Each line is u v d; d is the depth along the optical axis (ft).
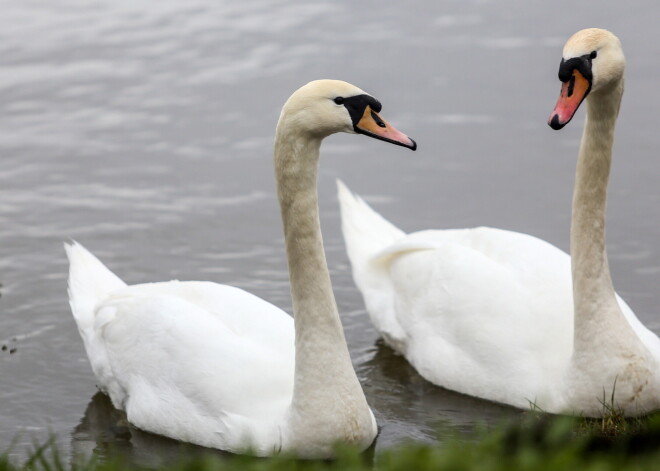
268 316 40.63
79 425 41.86
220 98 67.82
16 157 62.75
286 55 71.77
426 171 60.85
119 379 41.93
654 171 58.49
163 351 40.24
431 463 26.13
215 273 52.85
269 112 66.18
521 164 60.70
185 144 63.77
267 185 60.08
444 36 72.79
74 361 46.65
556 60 68.95
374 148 63.72
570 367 39.86
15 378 45.27
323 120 34.78
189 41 74.33
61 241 55.42
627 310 43.01
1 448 40.14
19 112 67.05
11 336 48.34
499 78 68.08
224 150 63.10
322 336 36.52
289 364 39.06
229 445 38.32
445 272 45.01
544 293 43.04
